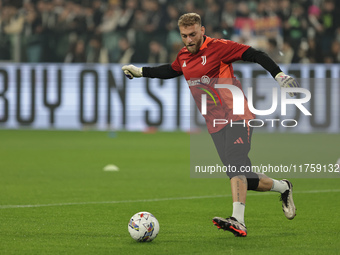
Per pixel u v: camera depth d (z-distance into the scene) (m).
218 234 18.42
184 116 61.75
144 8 63.12
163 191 27.62
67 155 42.09
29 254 15.85
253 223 20.27
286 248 16.44
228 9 62.47
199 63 18.27
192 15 17.84
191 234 18.41
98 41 63.19
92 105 62.41
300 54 61.28
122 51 62.84
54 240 17.52
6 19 63.75
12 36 63.19
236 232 17.36
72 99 62.47
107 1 64.88
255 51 17.73
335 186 29.56
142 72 19.95
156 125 62.09
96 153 43.41
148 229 17.12
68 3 64.44
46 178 31.38
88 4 64.31
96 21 63.66
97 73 62.22
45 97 62.69
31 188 28.06
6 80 62.88
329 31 62.69
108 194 26.61
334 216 21.59
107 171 34.22
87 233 18.53
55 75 62.47
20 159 39.62
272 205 23.95
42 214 21.80
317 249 16.31
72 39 63.31
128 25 63.00
